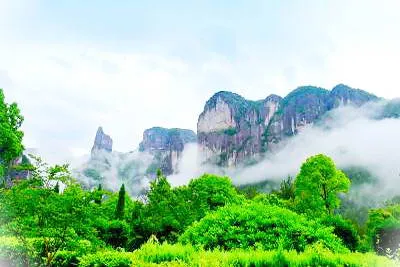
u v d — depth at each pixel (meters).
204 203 35.19
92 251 12.39
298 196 37.09
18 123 31.42
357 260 8.30
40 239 11.73
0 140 28.16
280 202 39.09
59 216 11.16
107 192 12.61
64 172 11.83
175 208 32.47
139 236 31.45
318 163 36.06
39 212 11.26
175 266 8.32
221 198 39.28
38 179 11.53
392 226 25.23
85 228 11.89
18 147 29.72
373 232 28.00
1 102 29.56
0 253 11.66
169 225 31.84
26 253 11.69
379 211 39.59
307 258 8.37
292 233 11.17
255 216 12.04
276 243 10.78
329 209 35.50
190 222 31.62
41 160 11.65
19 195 11.19
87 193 12.03
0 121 29.02
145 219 32.53
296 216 12.19
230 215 12.30
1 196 11.27
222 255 8.70
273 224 11.59
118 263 9.48
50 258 11.16
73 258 12.10
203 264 8.16
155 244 10.27
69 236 11.52
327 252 9.01
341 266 8.19
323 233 11.30
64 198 11.45
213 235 11.66
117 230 28.77
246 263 8.27
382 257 8.70
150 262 8.96
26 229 11.28
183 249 9.77
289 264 8.27
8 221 11.24
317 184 35.56
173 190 35.72
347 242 19.92
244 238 11.16
